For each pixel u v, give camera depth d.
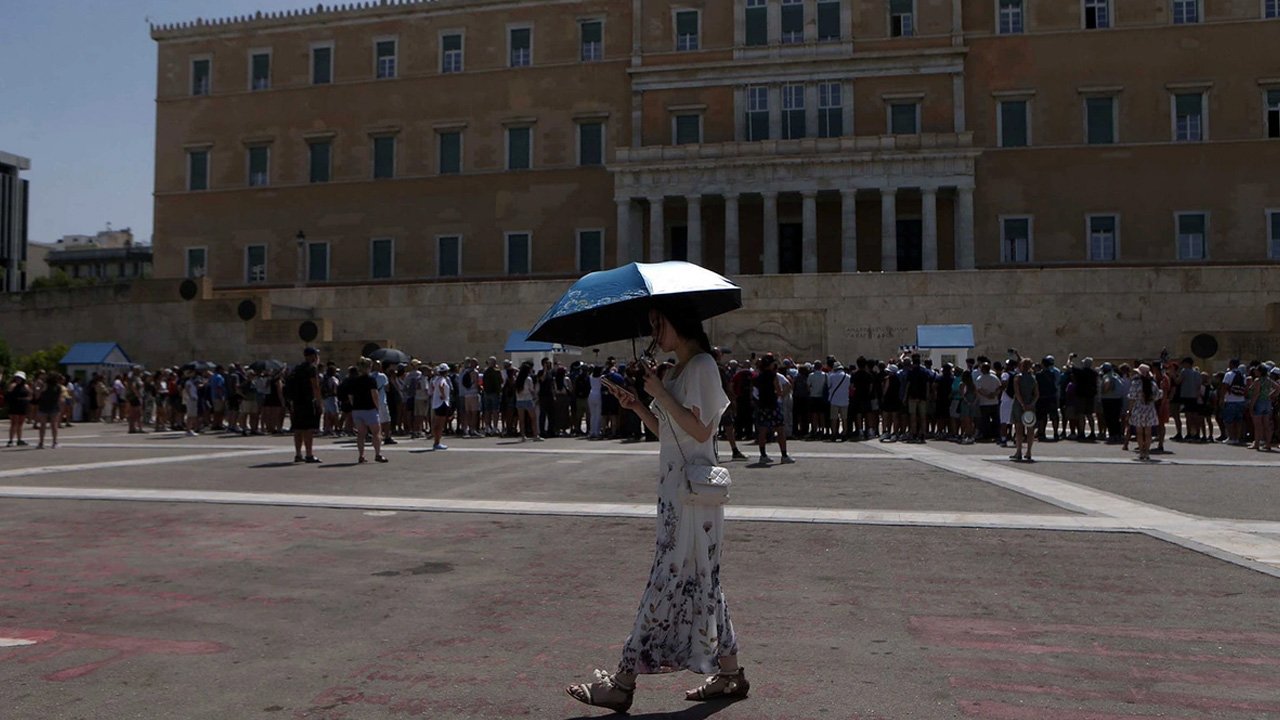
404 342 44.34
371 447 23.48
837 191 51.69
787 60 54.72
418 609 7.40
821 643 6.47
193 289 44.09
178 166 64.88
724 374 25.83
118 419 37.97
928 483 15.18
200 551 9.65
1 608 7.47
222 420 32.34
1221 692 5.48
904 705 5.26
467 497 13.51
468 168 59.94
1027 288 39.00
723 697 5.38
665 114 56.59
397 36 61.75
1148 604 7.49
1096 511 12.03
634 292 4.99
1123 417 24.98
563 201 58.34
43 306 47.38
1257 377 22.22
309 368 19.02
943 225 53.81
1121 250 52.00
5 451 22.52
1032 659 6.11
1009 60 53.62
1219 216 51.25
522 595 7.82
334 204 61.66
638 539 10.27
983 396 24.55
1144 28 52.34
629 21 58.31
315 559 9.25
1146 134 52.19
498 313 43.31
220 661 6.12
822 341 40.31
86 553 9.56
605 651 6.32
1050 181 52.84
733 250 52.16
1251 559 9.11
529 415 26.81
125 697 5.46
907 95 53.66
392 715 5.14
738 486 14.84
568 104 58.66
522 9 59.88
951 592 7.91
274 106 63.22
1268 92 51.38
